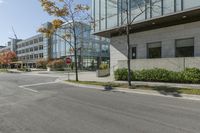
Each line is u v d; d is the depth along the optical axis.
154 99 11.92
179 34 20.14
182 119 7.56
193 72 16.34
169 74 17.81
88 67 60.09
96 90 16.53
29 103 11.16
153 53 22.58
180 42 20.23
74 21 25.03
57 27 23.28
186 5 17.44
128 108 9.50
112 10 23.61
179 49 20.30
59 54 63.44
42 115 8.42
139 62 20.97
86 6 24.30
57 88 18.27
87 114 8.47
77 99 12.23
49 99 12.38
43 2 21.81
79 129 6.52
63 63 58.66
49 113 8.75
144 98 12.31
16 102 11.54
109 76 27.64
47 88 18.34
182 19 19.89
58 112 8.91
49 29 23.86
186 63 17.52
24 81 26.62
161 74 18.31
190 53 19.47
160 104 10.38
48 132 6.30
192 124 6.93
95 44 62.03
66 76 34.00
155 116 8.01
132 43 24.44
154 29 22.27
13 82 25.31
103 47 64.75
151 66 20.03
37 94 14.62
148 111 8.87
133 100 11.64
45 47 70.75
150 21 20.66
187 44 19.70
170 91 13.98
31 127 6.81
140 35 23.66
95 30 25.86
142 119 7.59
